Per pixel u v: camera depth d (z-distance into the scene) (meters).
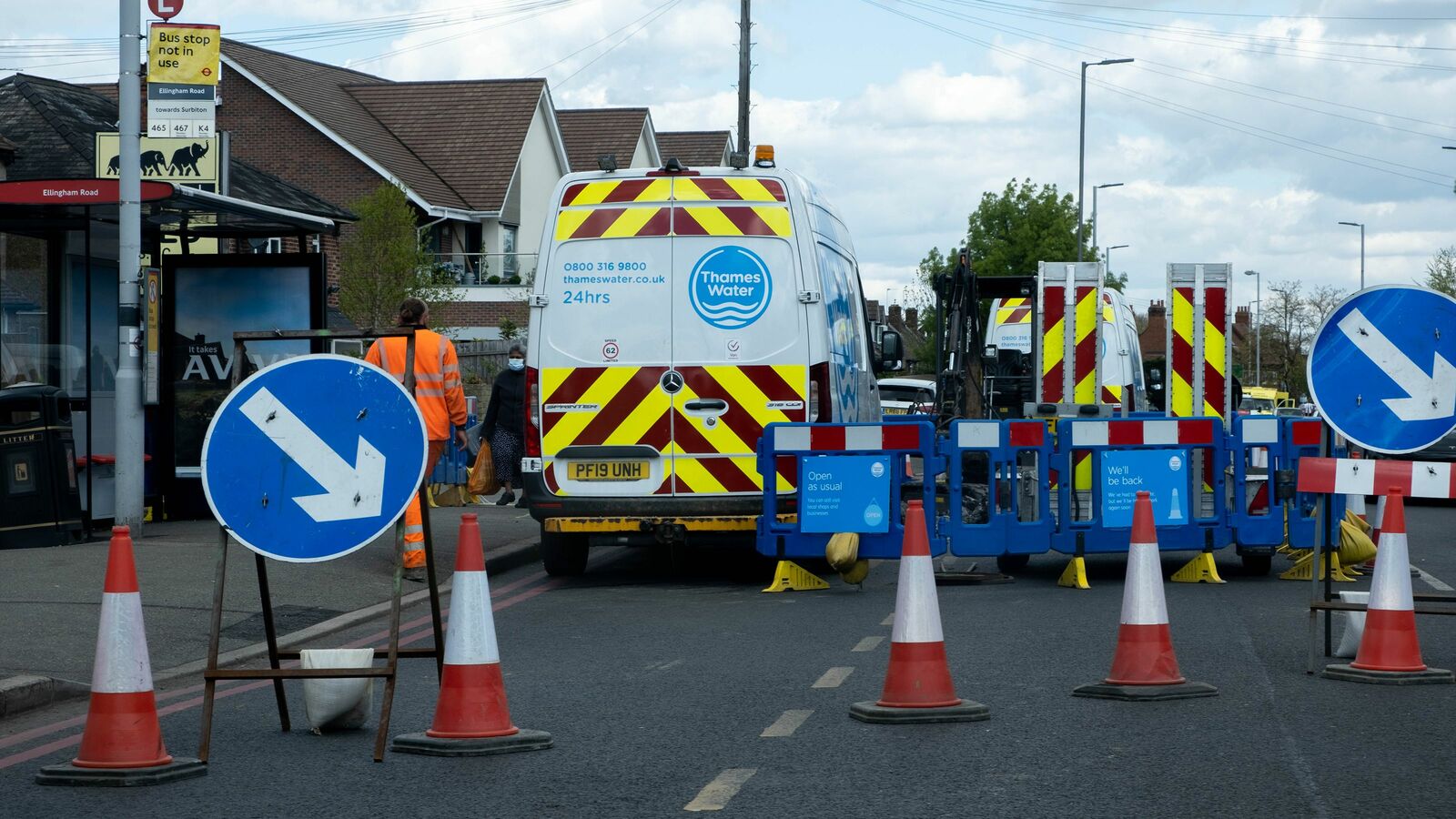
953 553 13.48
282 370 7.23
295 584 12.48
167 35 17.45
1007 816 5.89
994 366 22.41
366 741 7.44
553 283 13.49
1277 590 13.24
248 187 27.30
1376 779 6.43
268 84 46.78
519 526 18.20
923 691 7.73
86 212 15.22
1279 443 13.90
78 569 12.56
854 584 13.52
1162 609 8.30
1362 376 8.93
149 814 6.09
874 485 13.24
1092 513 13.61
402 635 11.07
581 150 60.22
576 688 8.70
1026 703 8.09
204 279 17.06
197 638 10.38
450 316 46.97
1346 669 8.72
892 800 6.15
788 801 6.16
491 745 7.05
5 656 9.25
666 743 7.27
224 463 7.18
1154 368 28.39
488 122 52.03
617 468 13.38
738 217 13.41
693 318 13.38
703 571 15.20
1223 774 6.53
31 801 6.30
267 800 6.28
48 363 15.97
